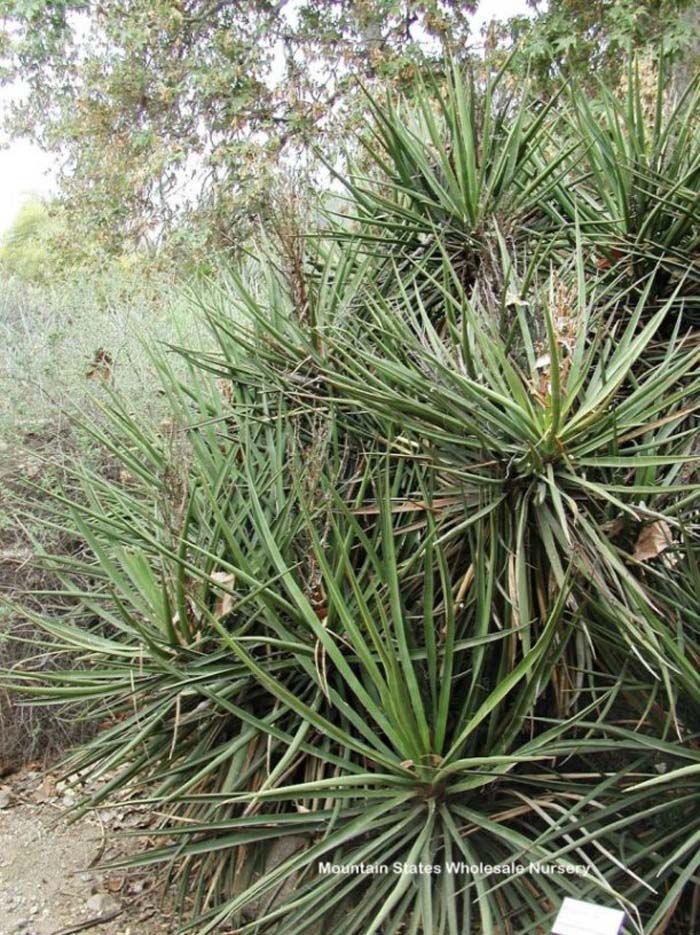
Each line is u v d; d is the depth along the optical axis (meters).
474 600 2.86
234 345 3.81
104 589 3.72
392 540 2.61
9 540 4.57
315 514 2.97
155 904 3.21
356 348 3.32
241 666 2.83
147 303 6.70
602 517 2.77
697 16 10.44
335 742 2.86
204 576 2.77
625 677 2.73
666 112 4.19
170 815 2.95
